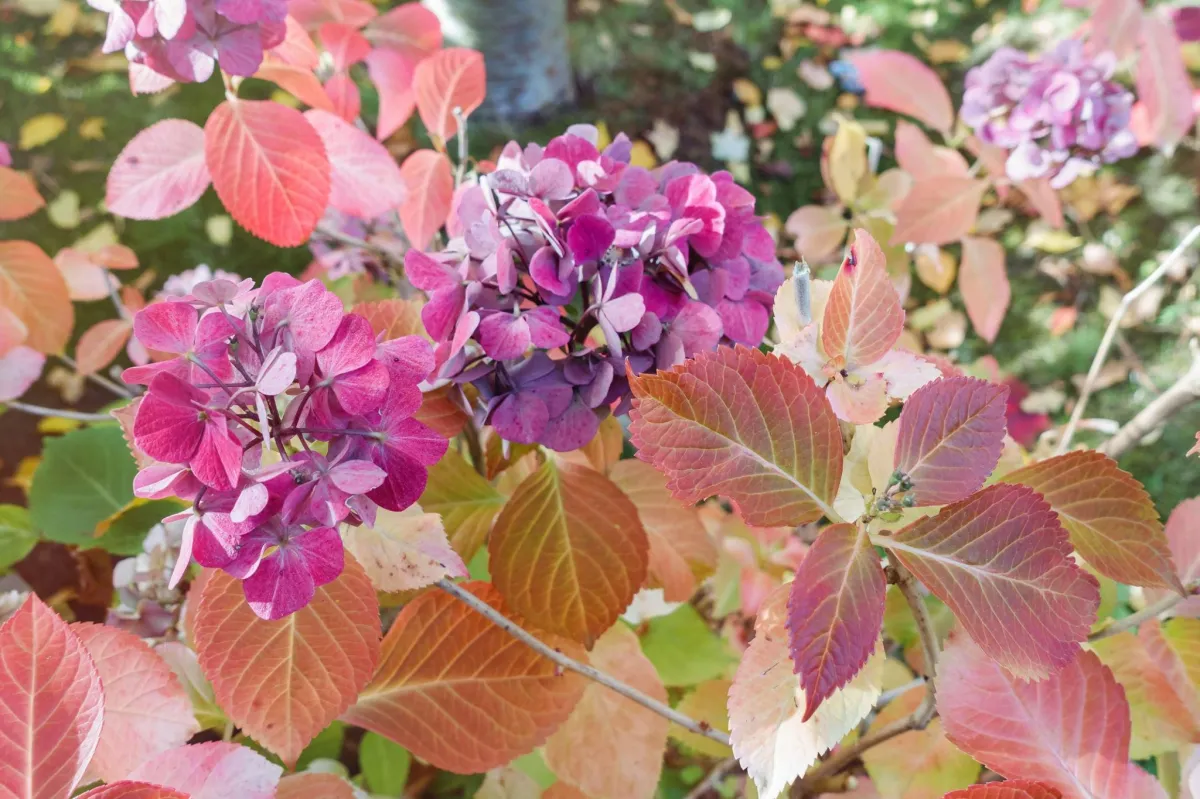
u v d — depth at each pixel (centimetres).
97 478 58
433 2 146
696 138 161
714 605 65
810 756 33
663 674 57
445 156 60
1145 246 133
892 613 53
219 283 33
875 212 81
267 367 31
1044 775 34
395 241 74
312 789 40
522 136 154
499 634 44
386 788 55
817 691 30
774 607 35
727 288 42
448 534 50
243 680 39
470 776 59
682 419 32
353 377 33
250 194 53
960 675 35
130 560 51
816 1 183
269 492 32
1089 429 113
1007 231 137
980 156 79
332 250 76
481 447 53
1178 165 138
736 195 43
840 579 31
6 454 103
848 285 35
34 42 153
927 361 39
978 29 171
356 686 40
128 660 38
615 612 46
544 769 53
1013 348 126
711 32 179
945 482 32
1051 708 35
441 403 43
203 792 35
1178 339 125
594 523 46
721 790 55
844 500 38
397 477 34
